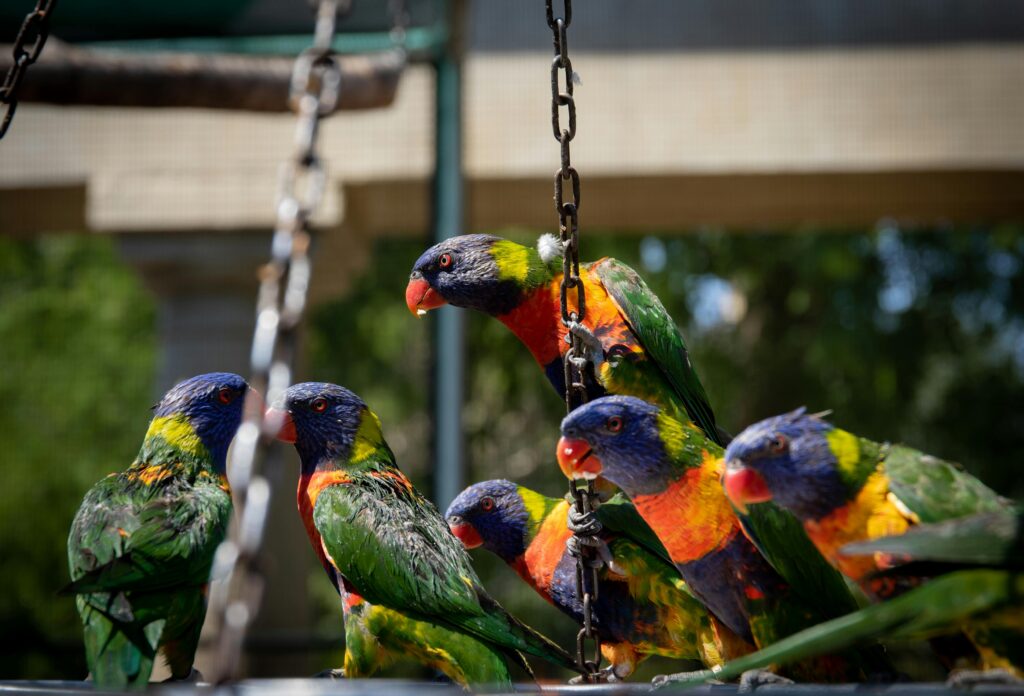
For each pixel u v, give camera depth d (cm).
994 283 1384
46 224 950
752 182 897
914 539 287
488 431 1335
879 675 343
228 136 895
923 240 1383
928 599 275
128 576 339
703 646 402
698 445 369
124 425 1410
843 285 1347
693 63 888
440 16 780
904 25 891
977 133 869
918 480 318
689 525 366
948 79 878
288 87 738
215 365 904
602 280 464
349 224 903
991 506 312
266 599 830
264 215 880
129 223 883
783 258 1334
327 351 1393
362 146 878
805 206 958
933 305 1395
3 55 670
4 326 1431
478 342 1315
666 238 1388
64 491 1390
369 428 419
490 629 381
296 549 843
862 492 322
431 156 797
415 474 1385
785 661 288
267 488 279
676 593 403
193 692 280
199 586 362
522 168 871
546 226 988
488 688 331
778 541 352
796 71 884
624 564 405
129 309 1444
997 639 297
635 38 894
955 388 1393
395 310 1355
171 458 395
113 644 332
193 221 882
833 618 356
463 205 778
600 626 426
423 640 377
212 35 802
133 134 895
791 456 325
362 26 798
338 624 1312
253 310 915
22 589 1377
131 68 698
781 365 1403
